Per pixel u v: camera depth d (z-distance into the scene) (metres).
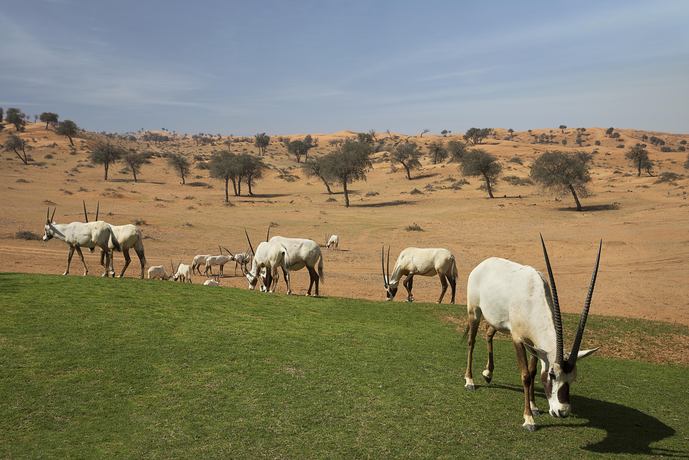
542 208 73.19
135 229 19.23
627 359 13.60
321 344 11.83
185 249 45.41
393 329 14.10
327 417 8.24
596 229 56.28
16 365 9.41
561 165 71.81
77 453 7.02
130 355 10.19
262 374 9.75
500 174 111.38
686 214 62.09
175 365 9.91
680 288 32.69
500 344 13.52
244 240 51.62
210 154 195.38
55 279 15.52
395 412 8.52
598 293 31.81
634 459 7.40
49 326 11.35
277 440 7.50
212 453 7.12
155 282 16.62
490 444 7.65
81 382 9.00
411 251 20.09
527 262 43.00
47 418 7.87
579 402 9.64
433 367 10.89
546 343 7.67
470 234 56.53
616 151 176.62
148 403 8.45
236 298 15.70
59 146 157.50
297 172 139.62
